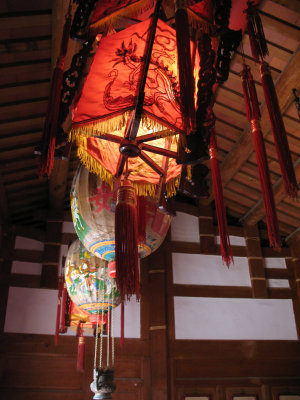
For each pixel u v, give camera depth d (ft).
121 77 9.07
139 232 12.73
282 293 26.94
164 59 9.21
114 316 23.77
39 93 18.20
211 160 11.35
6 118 19.01
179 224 27.66
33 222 27.81
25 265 24.47
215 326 24.93
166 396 22.08
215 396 22.93
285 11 14.96
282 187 23.82
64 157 9.23
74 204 13.87
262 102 19.03
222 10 9.67
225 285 26.45
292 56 16.40
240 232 28.60
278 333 25.52
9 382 21.22
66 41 9.56
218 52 9.48
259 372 24.07
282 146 9.75
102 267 16.90
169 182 11.45
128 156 9.71
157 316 24.27
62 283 19.58
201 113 8.90
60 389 21.49
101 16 9.54
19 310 23.02
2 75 16.70
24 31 15.01
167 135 9.34
